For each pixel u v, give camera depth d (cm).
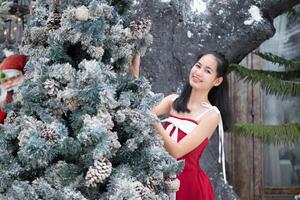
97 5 152
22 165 159
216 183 335
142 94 166
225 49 341
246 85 519
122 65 170
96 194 156
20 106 170
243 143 519
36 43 170
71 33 155
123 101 157
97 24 154
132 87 166
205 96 226
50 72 154
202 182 219
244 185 518
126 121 160
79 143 151
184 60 322
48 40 162
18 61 182
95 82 150
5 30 294
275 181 534
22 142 148
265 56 446
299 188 530
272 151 534
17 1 303
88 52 158
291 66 444
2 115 177
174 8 321
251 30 350
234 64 395
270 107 530
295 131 401
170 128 219
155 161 165
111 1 165
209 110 221
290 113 529
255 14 353
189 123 218
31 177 159
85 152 153
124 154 163
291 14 455
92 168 146
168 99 235
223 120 238
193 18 335
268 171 534
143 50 176
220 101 237
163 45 316
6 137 160
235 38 345
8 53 248
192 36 329
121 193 145
